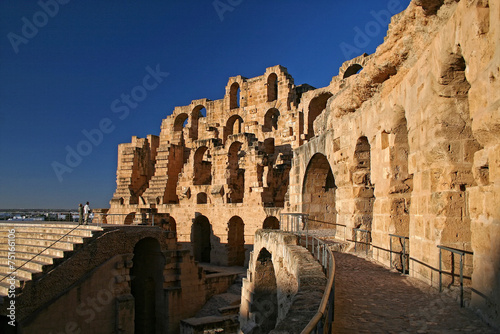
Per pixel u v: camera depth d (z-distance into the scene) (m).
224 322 26.64
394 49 13.48
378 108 15.98
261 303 21.56
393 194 14.69
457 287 9.73
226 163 42.88
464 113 10.09
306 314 7.27
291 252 13.84
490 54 7.38
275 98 54.62
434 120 10.45
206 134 59.16
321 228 26.72
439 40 10.07
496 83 7.11
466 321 7.85
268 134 49.31
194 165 47.50
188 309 28.80
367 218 18.91
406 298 9.82
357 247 18.59
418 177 11.73
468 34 8.27
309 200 26.86
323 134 23.61
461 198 10.12
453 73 9.91
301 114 45.31
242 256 42.12
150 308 29.48
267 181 38.72
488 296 7.59
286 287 14.53
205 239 47.16
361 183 19.03
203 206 44.19
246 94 55.56
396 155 14.69
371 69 15.28
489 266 7.57
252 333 20.56
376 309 8.91
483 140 7.79
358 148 18.91
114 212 55.25
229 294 31.33
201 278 29.89
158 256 28.92
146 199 52.84
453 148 10.15
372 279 12.12
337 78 42.19
